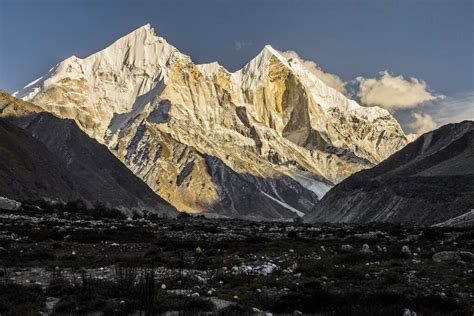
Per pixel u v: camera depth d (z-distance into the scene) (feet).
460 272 118.32
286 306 92.58
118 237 203.00
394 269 122.72
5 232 208.44
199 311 88.38
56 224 262.26
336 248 163.63
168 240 195.93
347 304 89.66
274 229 301.63
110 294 99.09
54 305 93.45
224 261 141.79
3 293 99.30
